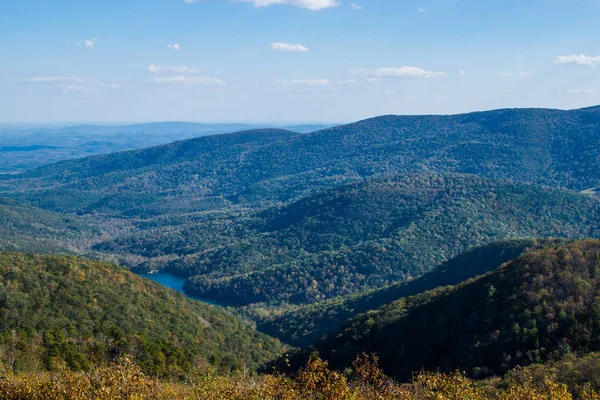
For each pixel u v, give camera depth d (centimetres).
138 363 5844
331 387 2881
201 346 8119
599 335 5084
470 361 5631
